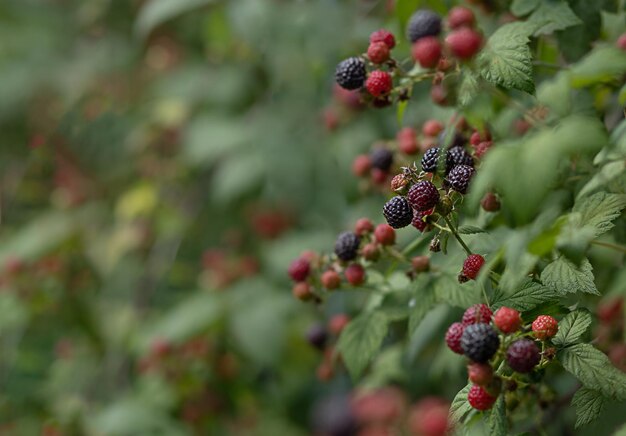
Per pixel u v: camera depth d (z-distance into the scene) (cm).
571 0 68
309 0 108
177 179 134
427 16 66
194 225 137
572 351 58
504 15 72
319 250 115
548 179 52
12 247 129
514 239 55
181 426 115
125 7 145
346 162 97
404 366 86
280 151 121
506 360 56
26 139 147
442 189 60
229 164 123
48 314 129
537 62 69
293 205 128
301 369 126
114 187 146
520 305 59
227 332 120
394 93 66
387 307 71
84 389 127
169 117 132
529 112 66
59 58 148
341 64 66
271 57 118
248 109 130
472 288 66
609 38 72
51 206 149
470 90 62
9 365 135
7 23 149
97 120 146
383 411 96
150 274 134
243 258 127
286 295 119
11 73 144
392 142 73
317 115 121
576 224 56
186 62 140
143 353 120
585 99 66
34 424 124
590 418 59
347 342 70
